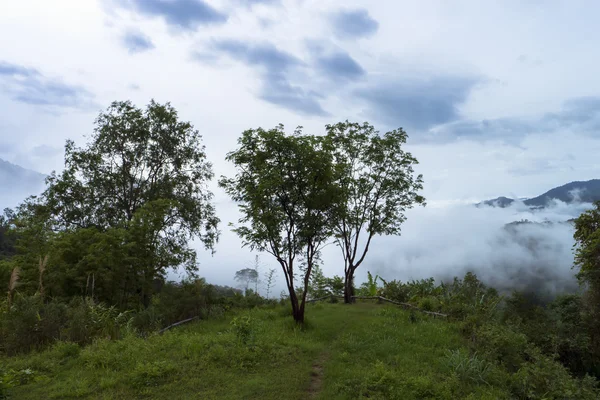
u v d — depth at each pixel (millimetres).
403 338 13039
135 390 7758
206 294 17891
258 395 7801
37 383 8125
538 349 11570
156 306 15750
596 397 9578
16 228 21391
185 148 27188
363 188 23297
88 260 15492
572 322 17109
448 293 21125
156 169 26109
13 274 12672
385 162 23344
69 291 15492
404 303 21547
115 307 15492
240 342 10516
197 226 26594
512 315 17734
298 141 14516
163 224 20516
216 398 7520
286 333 13109
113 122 25344
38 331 10789
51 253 16609
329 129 23641
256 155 14617
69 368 9023
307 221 14555
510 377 9969
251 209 14719
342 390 8273
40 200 24375
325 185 14805
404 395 8148
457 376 9438
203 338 11195
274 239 14688
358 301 24516
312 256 15141
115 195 25188
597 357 15617
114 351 9750
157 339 11000
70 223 24375
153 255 18531
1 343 10367
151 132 26016
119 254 16047
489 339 11953
